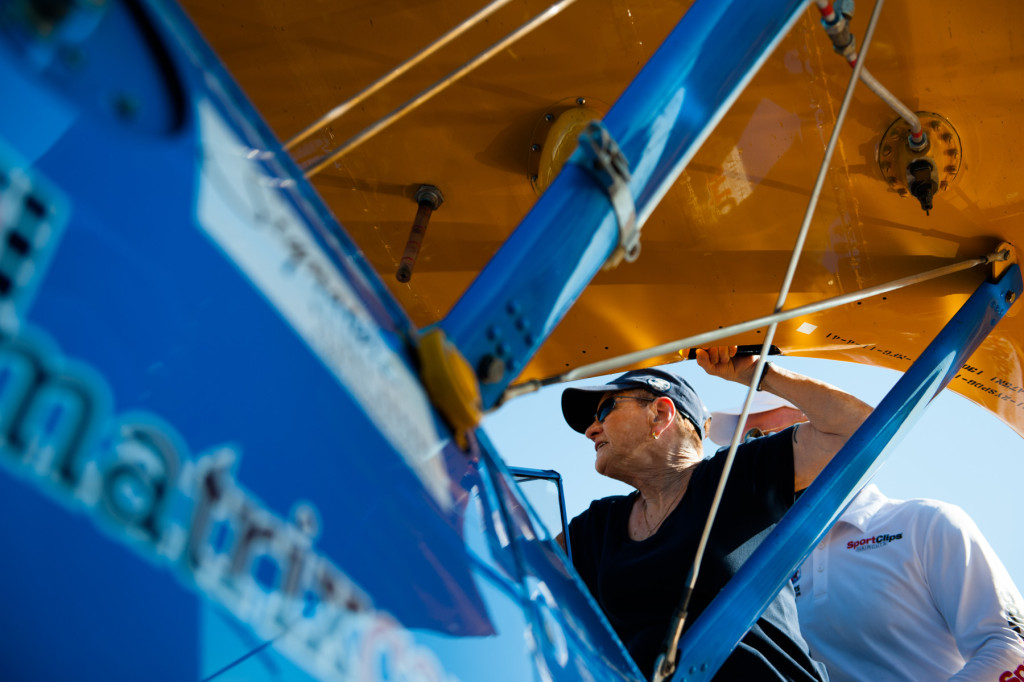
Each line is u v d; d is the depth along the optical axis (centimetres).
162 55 66
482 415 103
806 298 263
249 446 64
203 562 57
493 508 108
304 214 83
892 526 279
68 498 50
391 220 257
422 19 221
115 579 51
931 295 255
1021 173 228
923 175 222
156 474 55
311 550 67
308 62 229
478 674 83
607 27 221
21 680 46
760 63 136
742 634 177
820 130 232
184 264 61
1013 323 258
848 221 246
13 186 50
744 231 252
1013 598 259
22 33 54
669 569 214
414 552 82
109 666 50
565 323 277
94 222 54
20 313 49
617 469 249
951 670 263
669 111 125
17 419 48
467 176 246
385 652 72
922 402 219
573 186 114
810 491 201
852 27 218
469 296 105
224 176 69
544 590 112
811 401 230
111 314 54
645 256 258
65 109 55
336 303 82
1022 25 210
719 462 227
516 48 225
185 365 59
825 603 283
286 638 62
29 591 47
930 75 221
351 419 78
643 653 207
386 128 238
